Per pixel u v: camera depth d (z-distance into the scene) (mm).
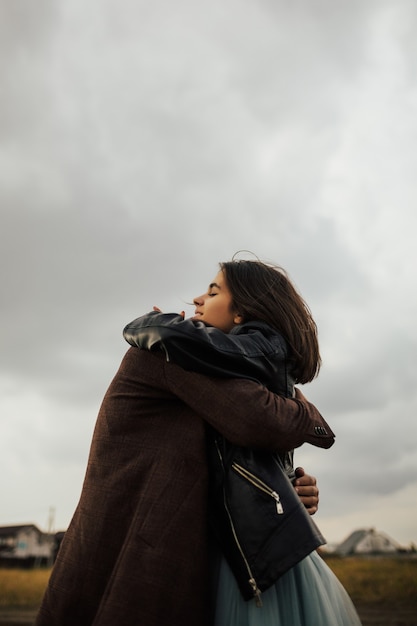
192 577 1102
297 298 1555
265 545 1115
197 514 1156
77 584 1150
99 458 1267
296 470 1398
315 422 1303
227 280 1541
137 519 1150
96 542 1167
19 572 14539
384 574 10070
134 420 1270
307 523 1144
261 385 1251
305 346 1479
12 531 49906
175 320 1239
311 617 1190
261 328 1407
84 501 1246
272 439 1188
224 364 1228
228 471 1205
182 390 1232
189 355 1195
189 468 1198
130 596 1062
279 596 1196
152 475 1195
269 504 1149
